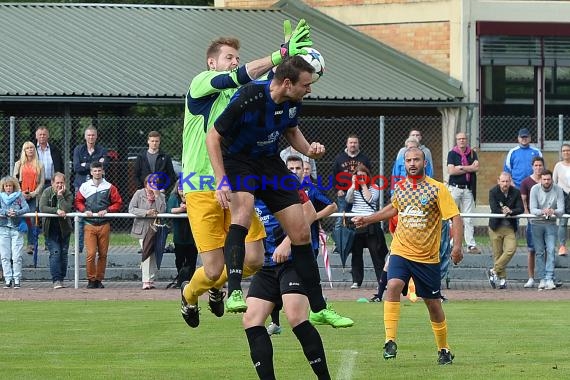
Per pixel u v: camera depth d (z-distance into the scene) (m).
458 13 64.19
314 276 19.14
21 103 55.72
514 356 24.47
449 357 23.42
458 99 62.00
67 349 25.72
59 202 41.94
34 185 44.59
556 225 42.59
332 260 45.31
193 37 62.53
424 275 23.53
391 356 23.52
